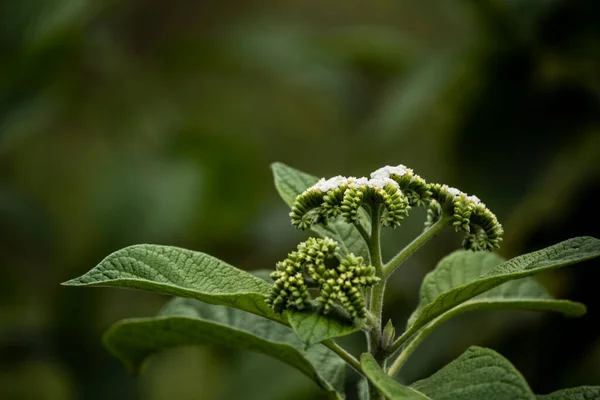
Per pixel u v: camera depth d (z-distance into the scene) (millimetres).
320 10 10242
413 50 7852
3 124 6824
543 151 5820
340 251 3543
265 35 8312
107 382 6680
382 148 6984
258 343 3438
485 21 5965
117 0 7488
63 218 7914
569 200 5680
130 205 6949
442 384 2895
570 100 5887
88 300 6703
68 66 7297
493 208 5770
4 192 7258
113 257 2939
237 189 8203
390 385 2660
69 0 6680
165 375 7570
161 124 7844
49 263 7578
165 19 8812
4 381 7477
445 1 6578
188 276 3004
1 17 6863
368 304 3230
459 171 6023
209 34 8688
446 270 3898
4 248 7527
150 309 7508
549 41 5938
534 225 5773
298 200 3172
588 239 2914
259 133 8953
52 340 6703
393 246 6926
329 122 9188
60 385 7594
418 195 3232
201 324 3484
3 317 7238
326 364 3771
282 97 9117
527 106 5961
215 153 8070
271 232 8344
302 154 9117
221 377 7078
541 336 5488
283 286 2832
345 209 3059
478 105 6066
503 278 2820
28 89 7059
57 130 7926
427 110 6727
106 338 3793
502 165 5879
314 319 2729
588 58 5906
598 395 3170
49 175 8008
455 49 6375
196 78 8445
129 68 7828
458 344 5691
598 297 5430
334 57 8242
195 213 7445
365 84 8836
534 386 5430
